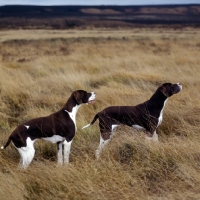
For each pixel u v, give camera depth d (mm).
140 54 26781
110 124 8586
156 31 68312
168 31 67750
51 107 12469
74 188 6801
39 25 91688
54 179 7078
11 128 10812
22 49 34375
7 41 41938
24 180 7117
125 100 12180
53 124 7766
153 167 7582
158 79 16359
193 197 6457
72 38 46344
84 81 16344
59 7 171125
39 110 12078
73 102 8078
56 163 7984
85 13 165375
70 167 7395
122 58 23688
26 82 15992
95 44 38250
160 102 8641
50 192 6895
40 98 13320
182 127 9898
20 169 7520
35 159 8766
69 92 14672
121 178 7086
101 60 23062
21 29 75188
